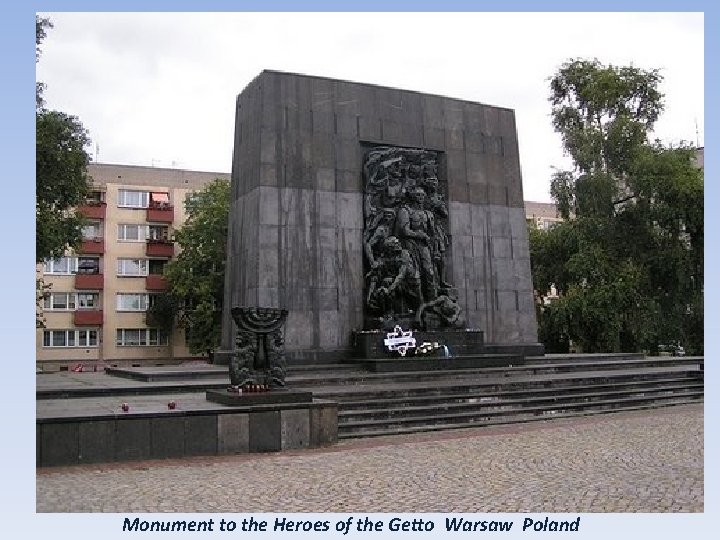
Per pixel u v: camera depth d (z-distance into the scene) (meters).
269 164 20.83
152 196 53.47
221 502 8.48
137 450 11.11
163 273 49.69
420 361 20.27
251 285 20.39
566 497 8.69
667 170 35.97
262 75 21.31
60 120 29.44
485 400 16.58
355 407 15.04
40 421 10.48
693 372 21.20
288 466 10.67
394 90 23.36
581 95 40.50
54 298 49.91
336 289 21.14
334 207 21.55
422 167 23.17
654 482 9.44
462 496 8.79
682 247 36.84
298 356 20.27
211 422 11.67
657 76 39.53
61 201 30.73
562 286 42.03
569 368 21.80
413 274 21.75
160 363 51.72
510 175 25.17
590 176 37.44
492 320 23.86
